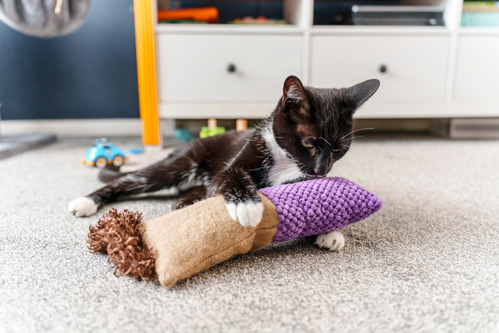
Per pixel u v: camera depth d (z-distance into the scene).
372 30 2.07
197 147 1.19
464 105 2.20
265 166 1.00
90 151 1.64
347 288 0.66
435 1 2.23
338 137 0.96
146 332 0.54
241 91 2.10
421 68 2.14
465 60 2.14
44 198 1.18
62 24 1.92
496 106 2.21
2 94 2.45
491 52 2.14
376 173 1.53
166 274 0.64
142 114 2.04
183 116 2.10
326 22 2.58
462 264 0.76
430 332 0.55
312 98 0.94
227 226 0.71
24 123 2.47
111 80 2.53
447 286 0.67
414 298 0.63
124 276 0.70
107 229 0.74
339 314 0.58
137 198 1.20
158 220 0.75
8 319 0.57
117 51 2.49
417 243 0.86
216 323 0.56
